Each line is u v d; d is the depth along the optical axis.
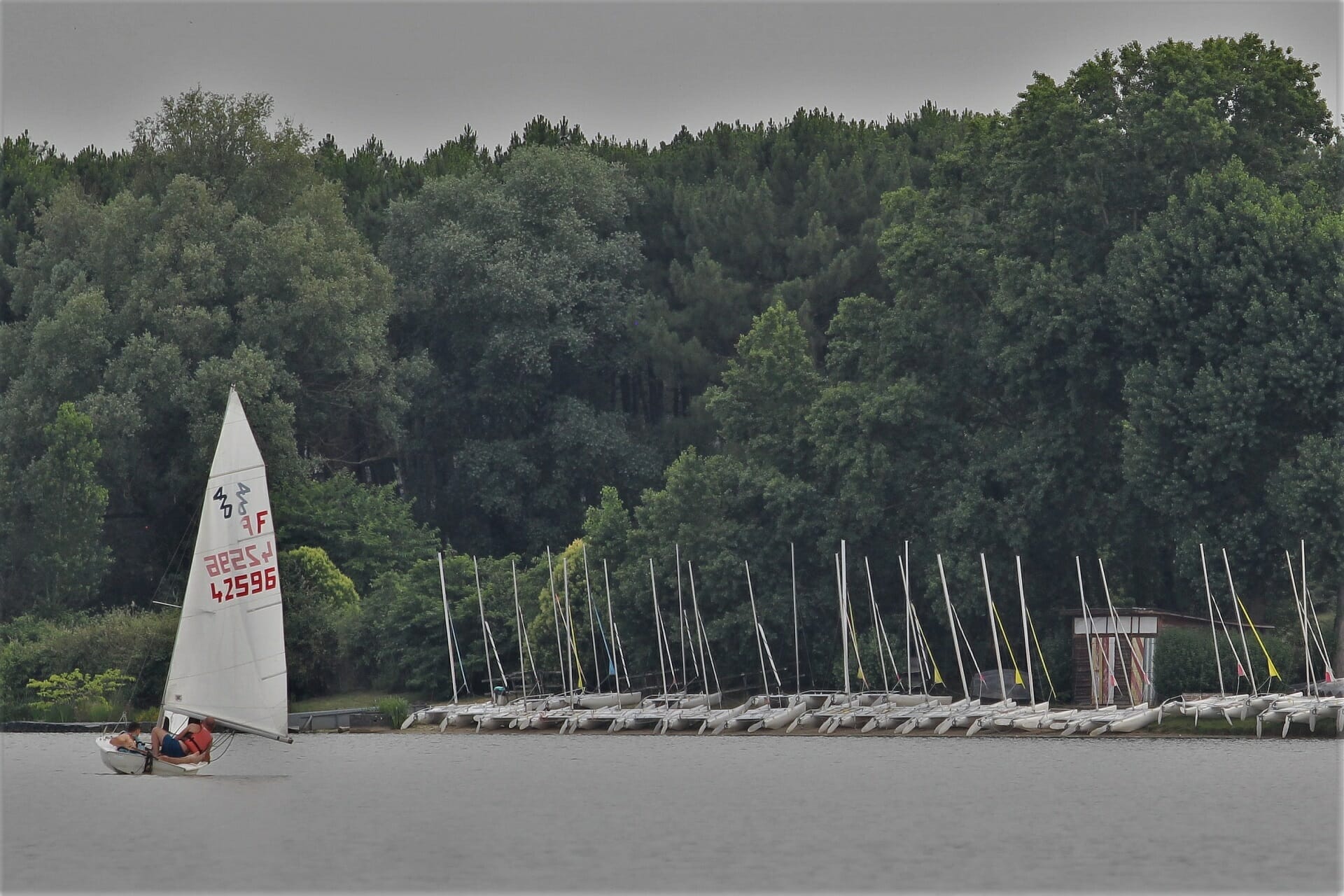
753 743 177.25
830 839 110.56
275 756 167.50
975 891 95.25
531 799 130.62
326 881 99.06
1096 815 118.94
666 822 118.50
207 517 129.00
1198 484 194.75
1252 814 118.62
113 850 108.62
